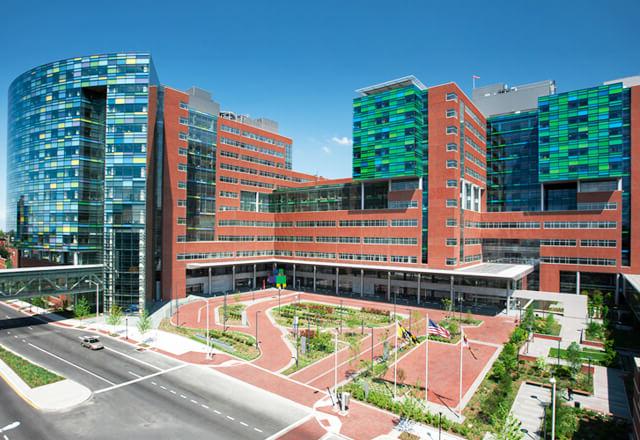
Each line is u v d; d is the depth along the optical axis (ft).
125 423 112.06
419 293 294.66
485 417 117.50
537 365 155.33
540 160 320.50
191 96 332.19
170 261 303.89
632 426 112.88
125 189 255.91
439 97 292.20
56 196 276.21
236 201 363.15
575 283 307.37
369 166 313.53
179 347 184.96
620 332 219.00
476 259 330.95
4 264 427.33
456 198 283.59
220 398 129.70
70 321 233.14
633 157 295.07
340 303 292.20
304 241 367.66
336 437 106.01
